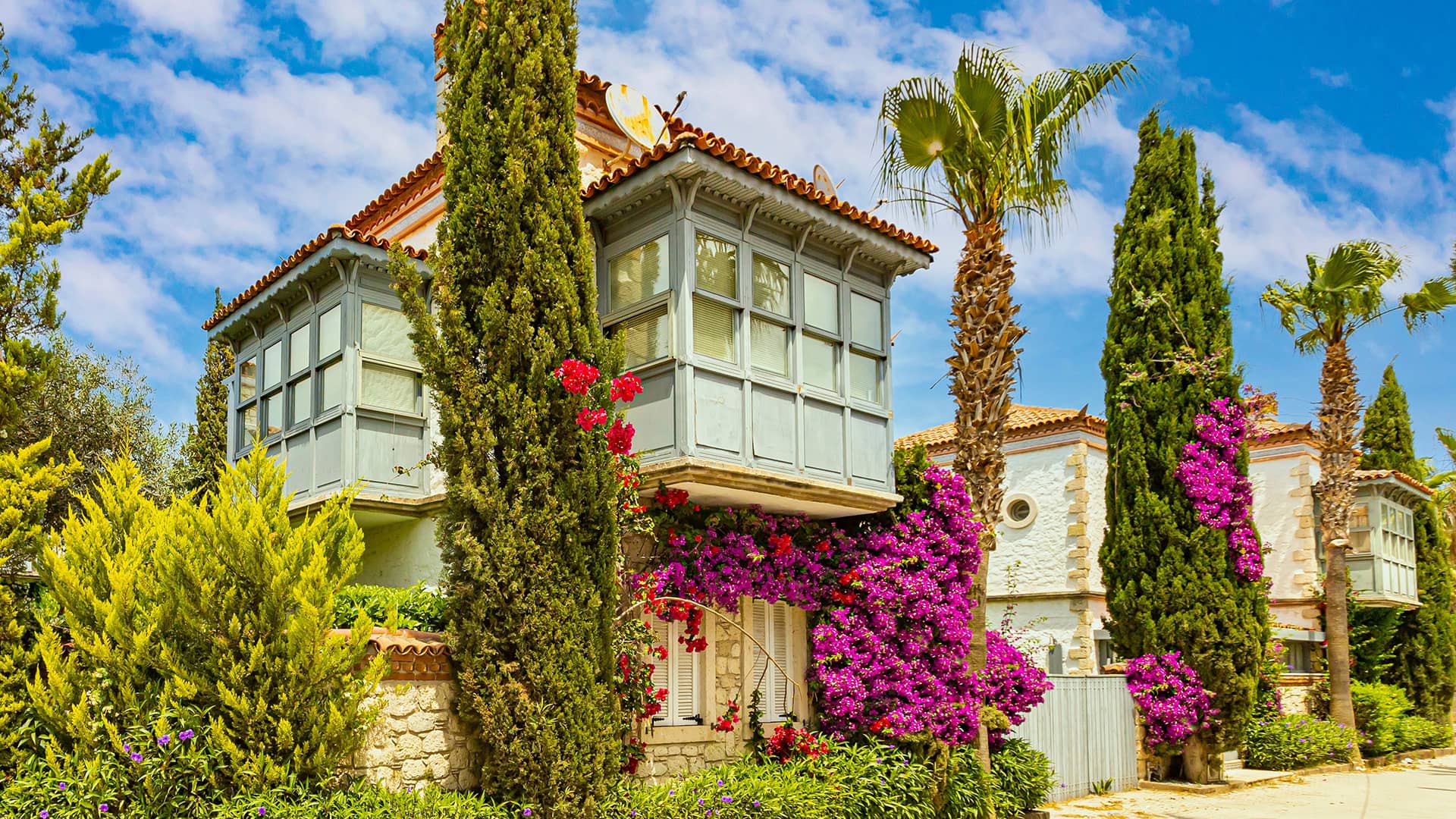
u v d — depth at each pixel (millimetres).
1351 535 24953
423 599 9930
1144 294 17969
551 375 9055
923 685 12062
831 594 12344
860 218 11875
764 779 10258
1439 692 26266
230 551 7820
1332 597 21828
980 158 12266
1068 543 20828
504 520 8719
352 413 11867
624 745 9969
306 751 7656
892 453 12570
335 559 8523
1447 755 24953
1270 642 20141
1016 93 12031
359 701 7879
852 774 10906
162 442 19641
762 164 10773
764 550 11883
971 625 12523
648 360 10852
